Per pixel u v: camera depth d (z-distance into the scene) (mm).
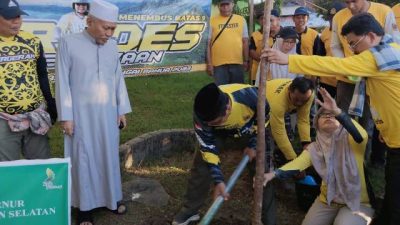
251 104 2977
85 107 3434
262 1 8883
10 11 2963
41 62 3354
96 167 3562
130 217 3807
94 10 3268
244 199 4246
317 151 3270
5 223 2646
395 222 3014
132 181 4363
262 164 2744
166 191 4359
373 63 2553
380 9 4109
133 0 5629
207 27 6223
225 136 3178
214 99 2568
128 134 5633
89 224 3598
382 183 4504
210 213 2621
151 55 5898
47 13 5105
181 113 6809
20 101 3166
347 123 3006
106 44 3498
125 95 3684
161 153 5305
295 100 3643
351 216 3137
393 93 2660
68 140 3496
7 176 2611
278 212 4027
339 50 4453
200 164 3457
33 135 3365
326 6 9508
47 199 2705
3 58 3078
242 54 5727
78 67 3377
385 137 2924
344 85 4582
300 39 5594
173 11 5926
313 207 3426
